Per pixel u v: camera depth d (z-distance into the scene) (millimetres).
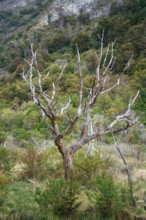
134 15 67500
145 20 58594
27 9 161750
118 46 56031
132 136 15883
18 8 176500
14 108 40094
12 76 64938
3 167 8445
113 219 5539
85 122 6789
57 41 77375
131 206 5973
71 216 5660
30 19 137500
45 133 18188
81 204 6117
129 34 57594
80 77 6676
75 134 14758
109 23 67312
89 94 6832
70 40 75875
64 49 70688
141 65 43594
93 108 18312
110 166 8594
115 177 7926
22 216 5480
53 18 102875
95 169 7461
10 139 17203
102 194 5664
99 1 92938
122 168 9148
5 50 90062
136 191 6867
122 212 5719
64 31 83375
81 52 65188
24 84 46594
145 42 52594
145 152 13039
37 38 92375
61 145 6543
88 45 65875
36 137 16562
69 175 6484
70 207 5750
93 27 76750
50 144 14820
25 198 6465
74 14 98562
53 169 8438
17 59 76688
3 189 6758
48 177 7996
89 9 93000
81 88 6656
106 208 5715
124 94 28266
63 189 5746
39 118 22938
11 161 9211
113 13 77938
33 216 5484
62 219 5543
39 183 7637
